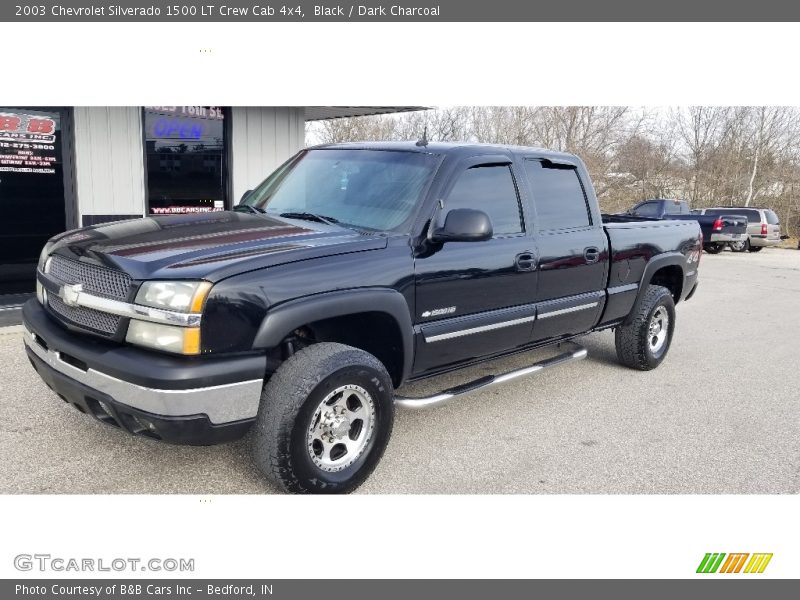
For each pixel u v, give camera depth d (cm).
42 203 819
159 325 298
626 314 589
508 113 2912
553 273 478
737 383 614
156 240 349
